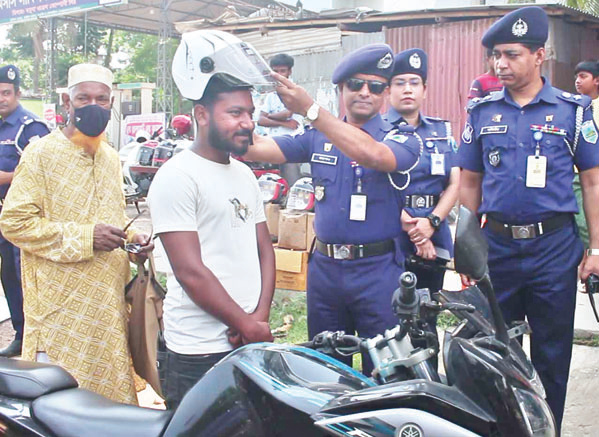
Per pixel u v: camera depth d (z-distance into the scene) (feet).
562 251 12.61
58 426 8.28
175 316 9.84
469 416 6.41
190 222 9.41
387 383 7.10
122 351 12.19
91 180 12.23
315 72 46.70
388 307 11.56
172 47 78.13
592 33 42.34
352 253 11.60
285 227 19.80
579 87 23.13
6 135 17.58
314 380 7.61
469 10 39.99
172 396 9.97
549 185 12.51
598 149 12.62
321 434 6.89
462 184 13.83
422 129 14.78
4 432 8.63
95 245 11.75
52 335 12.01
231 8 58.65
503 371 6.67
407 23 43.86
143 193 32.50
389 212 11.62
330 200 11.78
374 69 11.44
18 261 18.03
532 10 12.35
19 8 73.00
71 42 101.09
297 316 20.76
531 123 12.64
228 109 9.39
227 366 7.74
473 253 6.97
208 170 9.64
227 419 7.47
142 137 38.47
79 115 11.91
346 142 10.47
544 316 12.82
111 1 65.82
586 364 17.48
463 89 40.86
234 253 9.77
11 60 115.24
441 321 17.69
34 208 11.93
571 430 14.28
